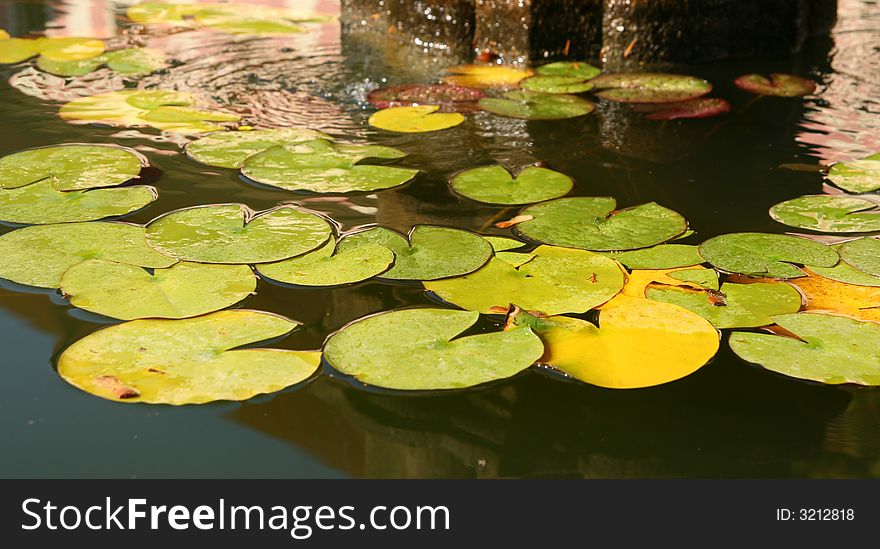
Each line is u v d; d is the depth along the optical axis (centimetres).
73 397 133
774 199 209
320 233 184
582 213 198
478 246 180
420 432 129
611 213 200
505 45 326
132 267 168
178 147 235
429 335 148
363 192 209
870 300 163
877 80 301
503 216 198
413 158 233
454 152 238
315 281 165
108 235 181
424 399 135
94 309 154
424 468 122
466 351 144
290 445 126
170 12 385
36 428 127
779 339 150
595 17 327
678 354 145
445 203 204
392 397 135
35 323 150
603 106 277
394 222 193
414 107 273
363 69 312
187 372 137
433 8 337
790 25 330
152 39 342
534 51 322
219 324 150
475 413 133
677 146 245
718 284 169
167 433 127
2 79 290
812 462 125
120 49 326
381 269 169
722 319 156
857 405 136
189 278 164
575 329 152
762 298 163
